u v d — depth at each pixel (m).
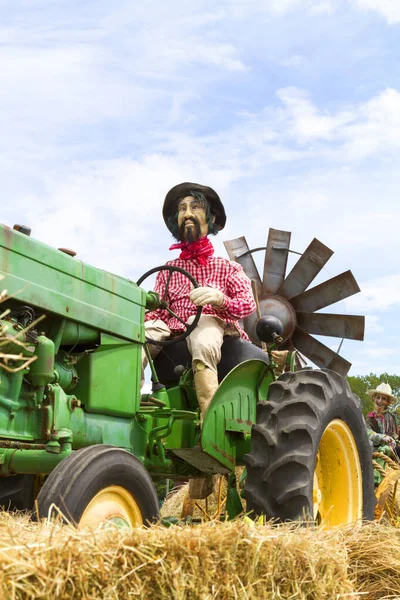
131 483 2.91
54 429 2.98
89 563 1.87
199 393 3.99
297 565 2.36
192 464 4.05
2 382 2.79
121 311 3.58
